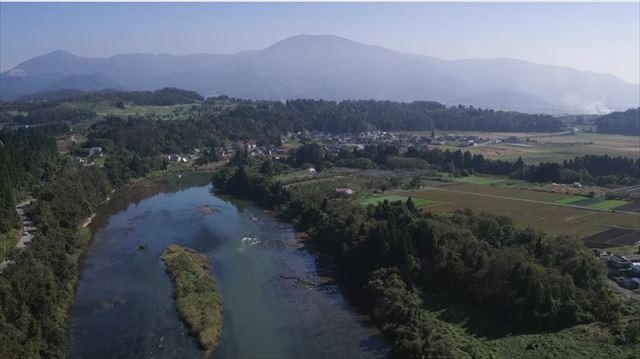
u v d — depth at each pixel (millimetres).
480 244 117875
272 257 142500
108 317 105375
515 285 98688
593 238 139000
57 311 101312
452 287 109000
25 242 125312
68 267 121500
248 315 106812
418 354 85188
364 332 99562
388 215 146000
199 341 95250
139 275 128000
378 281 111125
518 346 87000
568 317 92750
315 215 167250
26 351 81688
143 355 91125
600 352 82750
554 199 190750
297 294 117500
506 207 177375
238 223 178125
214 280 125438
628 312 94125
